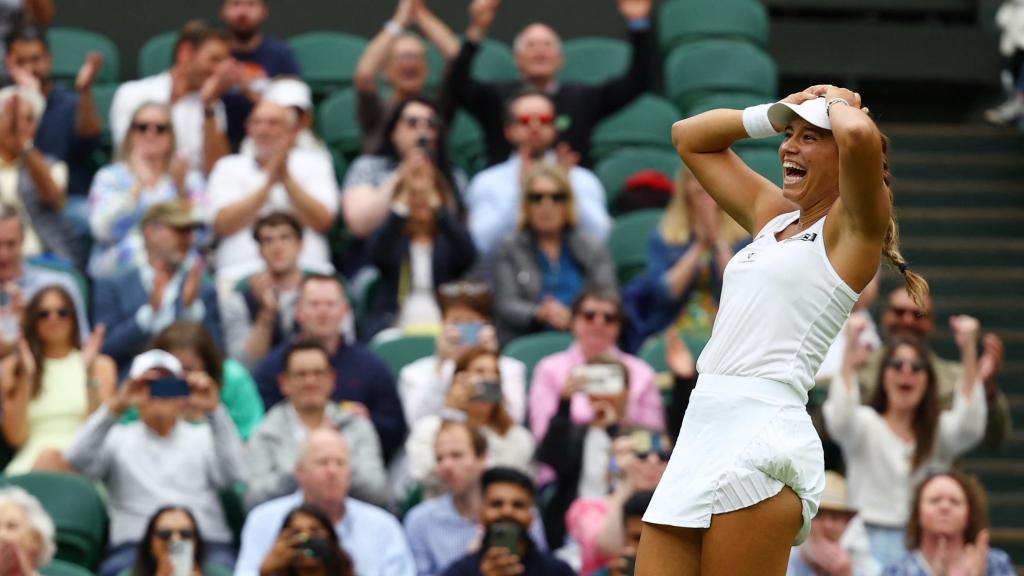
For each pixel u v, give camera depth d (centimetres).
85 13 4375
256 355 3064
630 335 3294
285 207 3444
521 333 3275
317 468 2541
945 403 2938
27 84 3756
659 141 4122
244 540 2569
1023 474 3397
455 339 2939
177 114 3700
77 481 2642
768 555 1459
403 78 3703
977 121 4609
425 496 2775
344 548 2536
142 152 3419
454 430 2636
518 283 3303
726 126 1566
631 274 3628
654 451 2514
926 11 4662
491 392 2745
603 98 3906
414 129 3581
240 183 3456
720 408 1473
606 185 3897
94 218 3381
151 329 3084
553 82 3897
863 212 1428
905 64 4547
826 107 1457
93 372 2891
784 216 1534
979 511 2617
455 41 3938
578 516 2598
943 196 4134
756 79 4244
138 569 2477
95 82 4184
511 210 3519
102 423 2677
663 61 4425
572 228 3366
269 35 4416
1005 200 4141
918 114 4628
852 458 2833
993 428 2977
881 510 2811
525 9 4497
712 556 1463
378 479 2748
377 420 2903
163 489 2681
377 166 3619
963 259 3988
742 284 1488
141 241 3328
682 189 3356
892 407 2834
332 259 3681
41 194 3488
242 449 2731
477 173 3884
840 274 1459
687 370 2805
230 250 3406
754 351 1467
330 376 2778
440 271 3325
